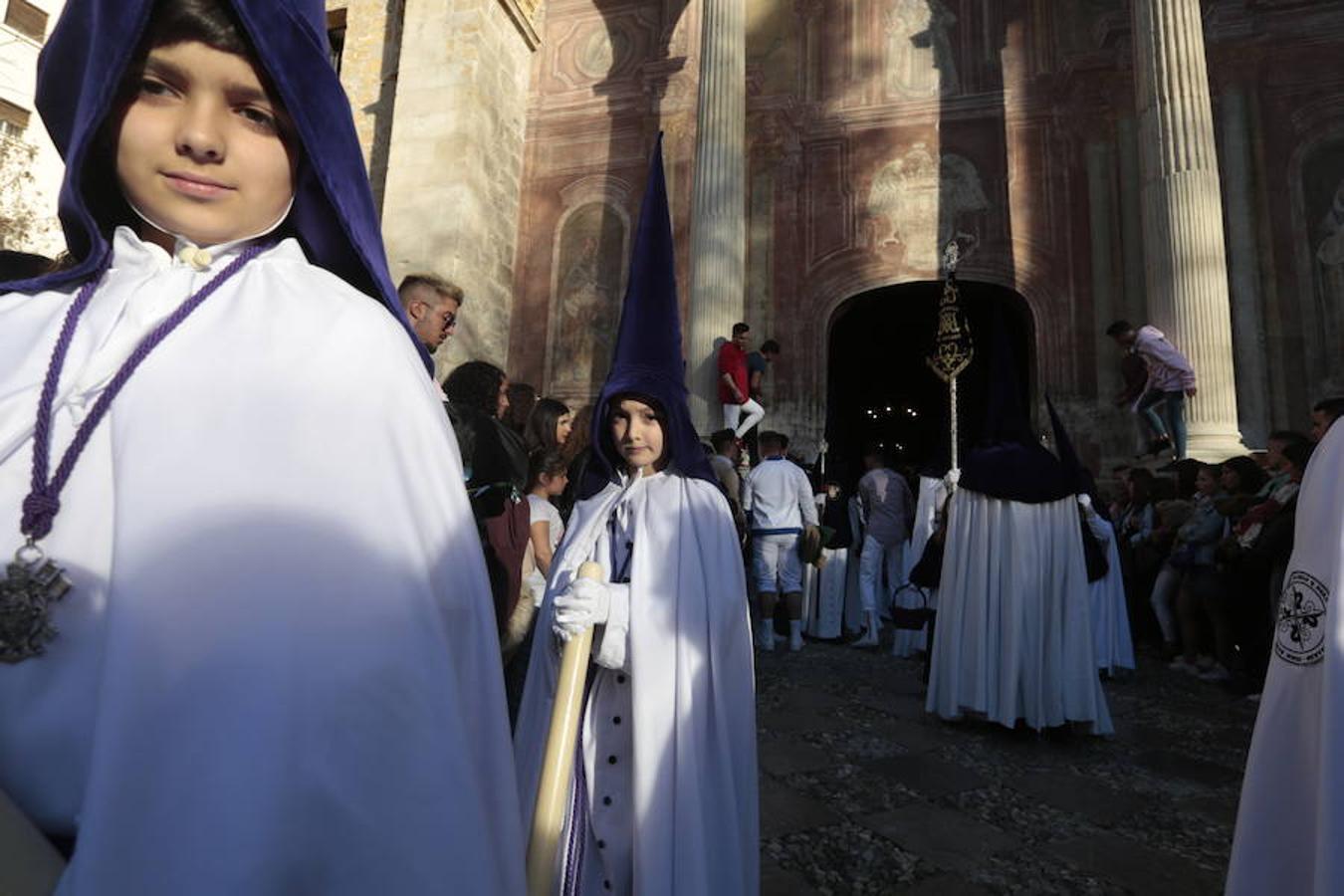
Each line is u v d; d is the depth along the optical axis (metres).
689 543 1.83
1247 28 9.84
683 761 1.62
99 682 0.52
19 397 0.57
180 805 0.43
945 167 11.12
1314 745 1.42
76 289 0.66
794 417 11.02
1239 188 9.65
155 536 0.48
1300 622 1.48
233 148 0.64
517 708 2.77
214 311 0.58
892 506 7.02
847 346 20.17
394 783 0.48
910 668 5.89
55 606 0.52
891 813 2.97
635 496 1.97
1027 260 10.58
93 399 0.56
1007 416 4.42
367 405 0.56
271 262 0.64
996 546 4.23
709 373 9.62
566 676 1.41
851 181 11.45
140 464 0.50
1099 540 4.36
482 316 11.73
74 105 0.68
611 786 1.75
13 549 0.53
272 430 0.52
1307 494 1.52
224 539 0.48
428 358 0.75
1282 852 1.48
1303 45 9.80
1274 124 9.78
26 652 0.50
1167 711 4.80
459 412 2.46
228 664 0.45
